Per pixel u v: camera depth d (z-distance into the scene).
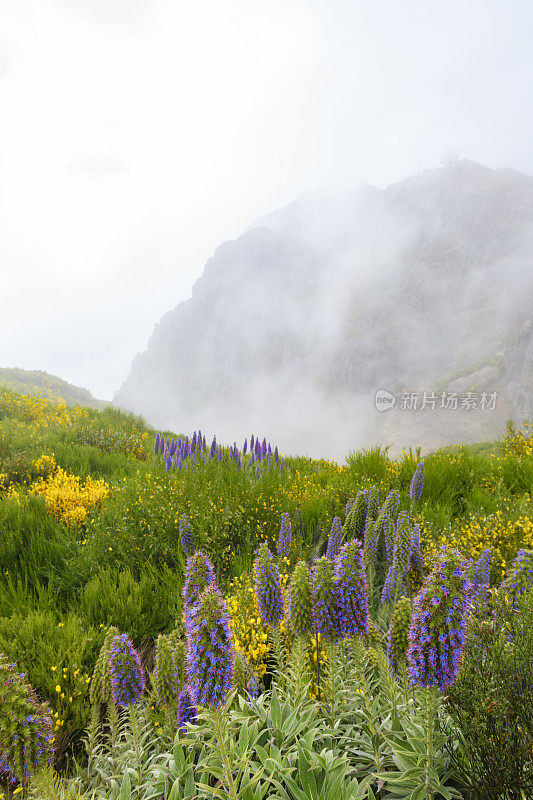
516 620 2.41
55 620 4.55
